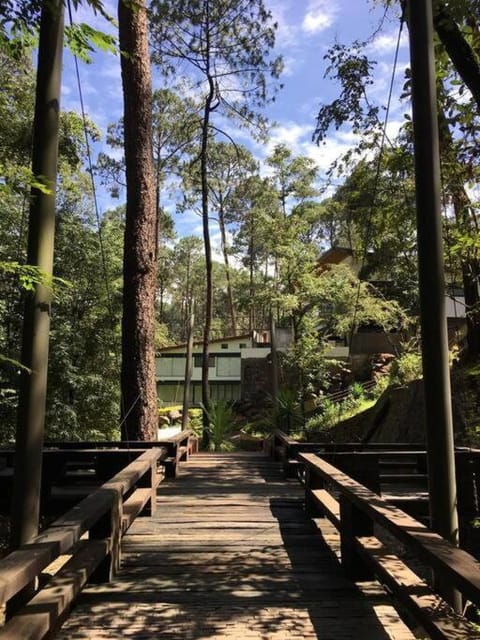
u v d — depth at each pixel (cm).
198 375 2386
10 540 274
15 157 598
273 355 1290
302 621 260
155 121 1672
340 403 1380
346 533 323
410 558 464
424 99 269
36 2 282
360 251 881
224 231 2688
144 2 741
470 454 474
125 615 268
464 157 473
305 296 1302
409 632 248
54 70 292
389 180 652
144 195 735
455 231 450
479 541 446
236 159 1733
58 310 1077
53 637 241
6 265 268
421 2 271
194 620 262
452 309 1234
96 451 549
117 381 1148
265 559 354
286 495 562
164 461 674
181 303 4816
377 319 1246
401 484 612
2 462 595
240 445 1555
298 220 1422
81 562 267
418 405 952
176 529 427
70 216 1109
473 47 438
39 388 282
